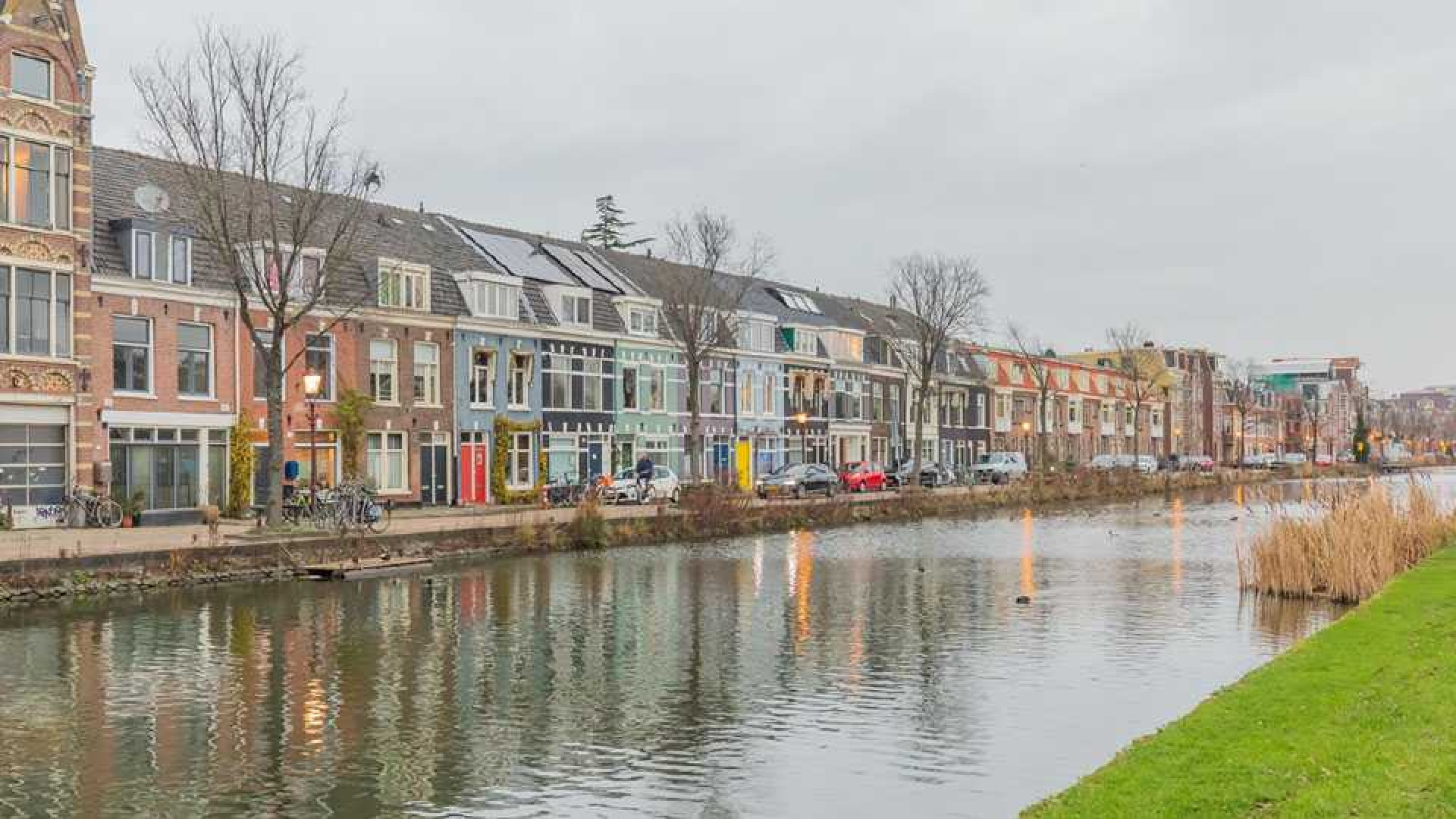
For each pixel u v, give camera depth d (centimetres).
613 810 1175
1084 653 1936
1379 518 2672
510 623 2236
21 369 3259
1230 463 12406
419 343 4581
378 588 2694
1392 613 1834
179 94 3869
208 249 3844
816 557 3456
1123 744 1395
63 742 1402
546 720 1514
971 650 1967
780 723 1498
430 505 4612
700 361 5538
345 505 3359
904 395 8119
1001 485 6850
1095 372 11081
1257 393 15100
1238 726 1155
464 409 4756
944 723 1488
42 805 1184
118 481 3562
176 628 2156
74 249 3400
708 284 5409
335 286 4134
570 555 3500
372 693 1656
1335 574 2498
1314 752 1034
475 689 1681
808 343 7138
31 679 1728
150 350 3666
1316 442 14300
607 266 6019
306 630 2147
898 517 5138
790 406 6969
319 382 3688
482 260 5097
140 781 1260
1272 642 2025
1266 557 2630
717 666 1844
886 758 1346
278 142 3222
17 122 3253
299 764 1323
